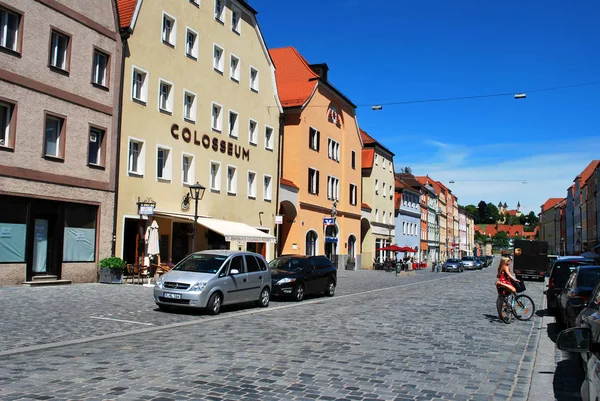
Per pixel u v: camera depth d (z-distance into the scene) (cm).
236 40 3284
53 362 818
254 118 3481
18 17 1895
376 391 693
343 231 4881
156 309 1515
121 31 2375
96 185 2212
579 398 690
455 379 776
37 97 1953
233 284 1571
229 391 665
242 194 3322
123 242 2361
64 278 2067
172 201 2686
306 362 854
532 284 3816
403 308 1733
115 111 2320
